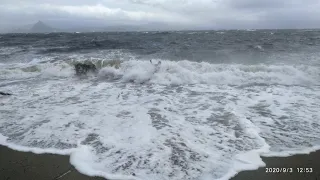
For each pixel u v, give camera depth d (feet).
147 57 47.06
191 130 15.47
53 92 25.00
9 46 70.59
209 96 23.45
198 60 44.04
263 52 53.06
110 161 11.99
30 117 17.74
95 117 17.75
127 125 16.26
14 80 31.24
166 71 31.58
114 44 75.05
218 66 34.32
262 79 30.09
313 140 14.16
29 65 37.78
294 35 121.60
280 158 12.37
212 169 11.32
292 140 14.17
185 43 76.74
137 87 27.32
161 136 14.56
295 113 18.42
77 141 14.05
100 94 24.31
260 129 15.67
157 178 10.62
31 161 12.24
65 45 73.46
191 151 12.82
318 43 71.41
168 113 18.70
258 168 11.56
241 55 49.34
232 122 16.76
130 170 11.24
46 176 11.10
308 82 28.78
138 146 13.33
